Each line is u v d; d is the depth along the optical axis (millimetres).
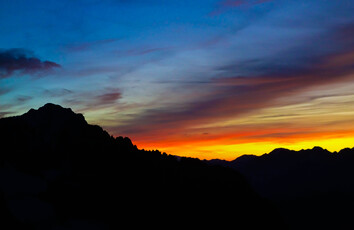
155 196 63594
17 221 52062
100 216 58531
